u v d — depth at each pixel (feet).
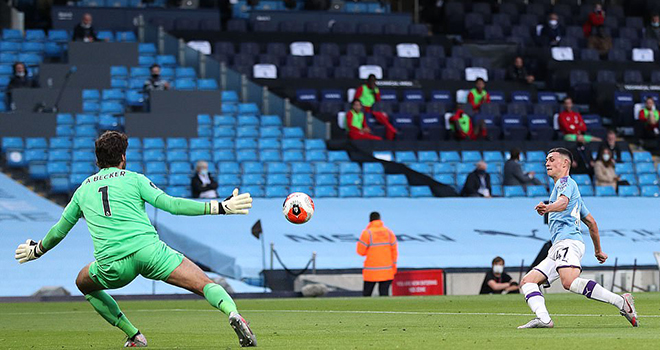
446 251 290.97
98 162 94.43
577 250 117.60
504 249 294.46
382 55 439.22
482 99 405.39
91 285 94.68
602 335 103.24
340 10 482.69
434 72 430.20
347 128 377.50
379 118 383.86
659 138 405.80
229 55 419.95
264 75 414.00
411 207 329.31
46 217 305.73
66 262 270.87
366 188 350.64
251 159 359.05
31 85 383.24
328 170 354.33
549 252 119.96
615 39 481.87
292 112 386.93
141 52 421.59
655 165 392.88
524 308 180.65
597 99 429.79
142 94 383.45
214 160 355.56
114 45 398.01
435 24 507.30
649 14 519.60
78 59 393.70
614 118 420.36
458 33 483.51
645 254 292.40
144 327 141.28
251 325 142.00
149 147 356.79
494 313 166.09
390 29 461.37
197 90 372.79
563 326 123.44
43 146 352.28
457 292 277.03
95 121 368.27
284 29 449.06
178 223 295.28
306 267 273.13
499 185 356.18
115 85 392.47
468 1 507.30
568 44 471.21
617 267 284.82
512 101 417.28
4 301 250.57
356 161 362.94
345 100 402.93
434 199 335.88
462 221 318.65
